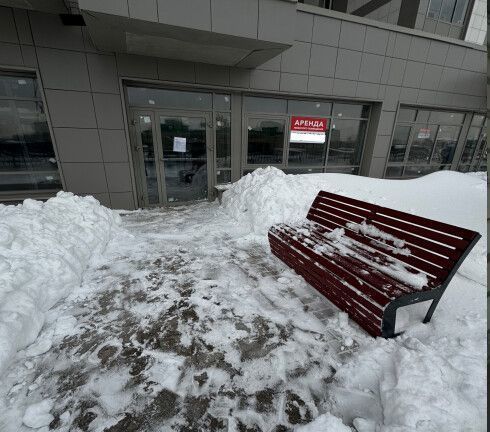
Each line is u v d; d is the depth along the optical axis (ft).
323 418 5.01
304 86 23.16
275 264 11.63
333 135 26.81
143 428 5.16
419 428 4.51
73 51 16.66
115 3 12.10
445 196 17.51
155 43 15.51
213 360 6.70
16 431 5.08
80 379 6.16
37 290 8.12
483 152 35.22
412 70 26.45
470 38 30.91
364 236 9.38
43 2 14.01
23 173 18.48
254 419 5.33
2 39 15.46
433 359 5.84
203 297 9.25
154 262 11.76
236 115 22.57
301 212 14.85
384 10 31.45
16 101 17.12
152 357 6.78
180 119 21.01
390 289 6.64
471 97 29.96
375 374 6.10
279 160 25.57
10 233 8.92
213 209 20.45
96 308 8.64
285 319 8.12
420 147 31.37
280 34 15.06
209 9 13.51
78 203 13.83
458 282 9.52
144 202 21.74
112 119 18.52
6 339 6.35
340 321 7.91
